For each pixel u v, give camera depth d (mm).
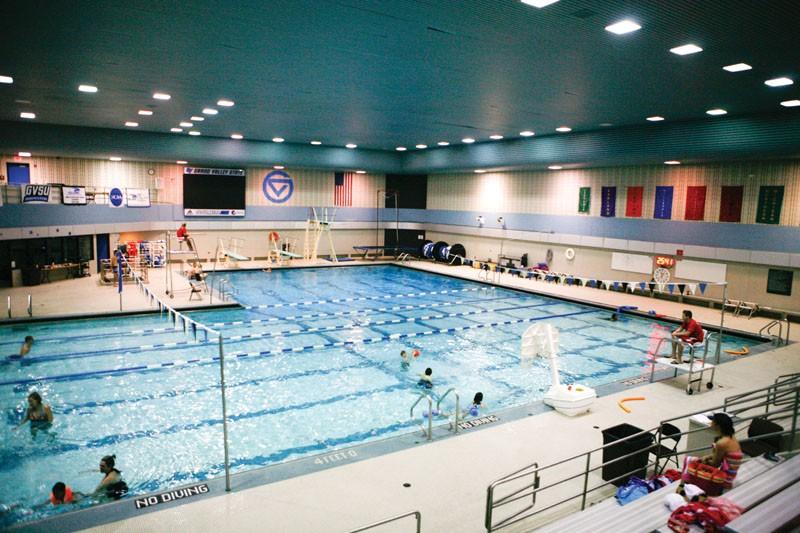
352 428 9039
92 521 5660
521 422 8648
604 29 7098
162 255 24531
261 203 28703
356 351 13344
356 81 11102
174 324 15312
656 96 11406
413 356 12820
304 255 29406
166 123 18641
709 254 17984
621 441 6152
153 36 8008
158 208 25562
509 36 7641
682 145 15117
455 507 6078
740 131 13688
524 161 20828
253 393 10539
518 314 17766
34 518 6426
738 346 14273
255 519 5738
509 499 6246
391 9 6652
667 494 5594
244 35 7918
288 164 26031
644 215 20047
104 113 16234
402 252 32250
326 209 30656
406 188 32156
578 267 22953
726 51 7859
